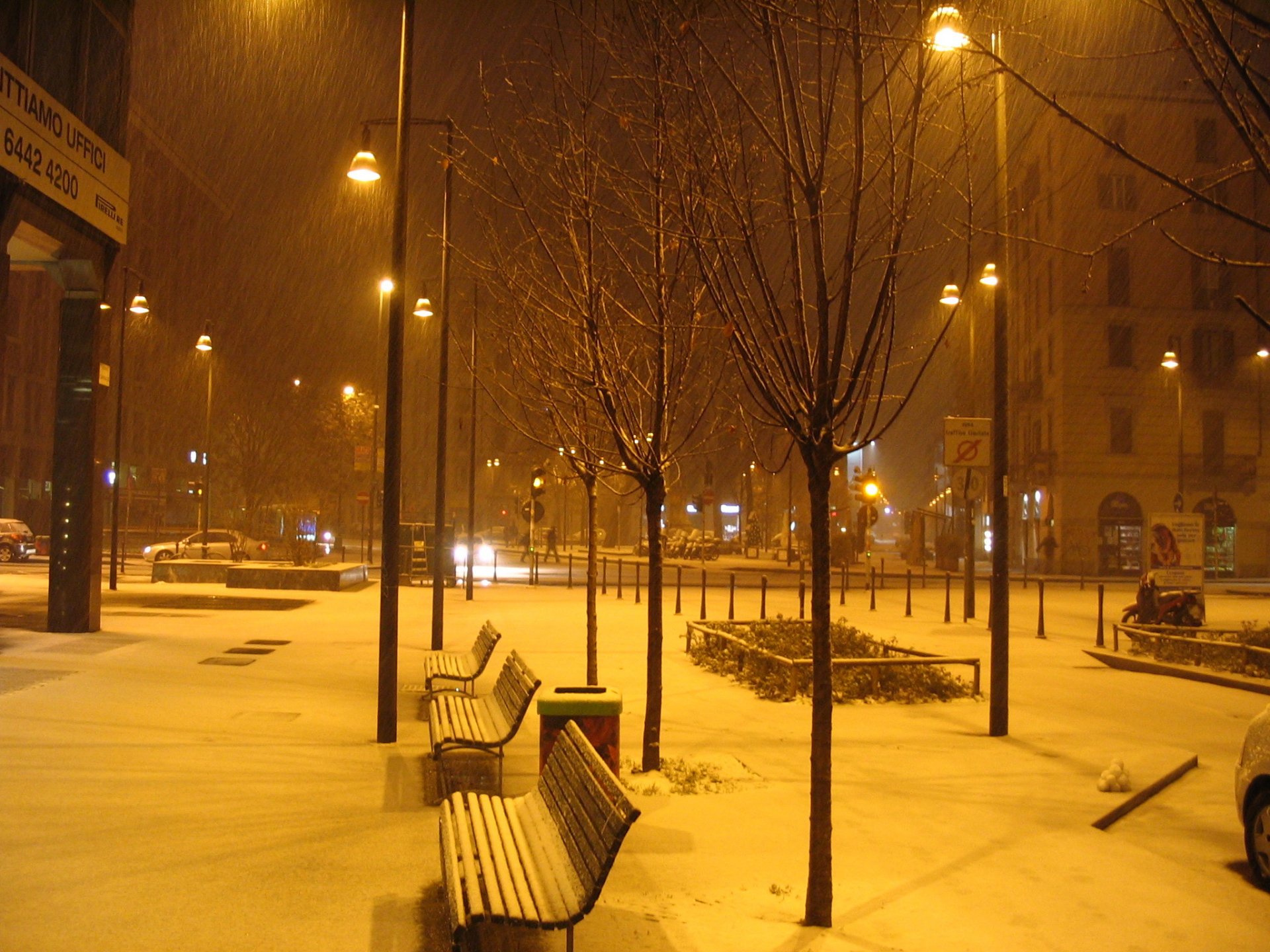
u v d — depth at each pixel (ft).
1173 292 182.50
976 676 46.85
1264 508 187.52
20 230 50.21
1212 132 172.76
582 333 31.42
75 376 56.85
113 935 17.25
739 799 27.71
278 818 24.35
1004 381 38.29
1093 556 182.80
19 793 25.48
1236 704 47.52
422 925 18.11
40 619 62.44
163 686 41.39
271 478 187.11
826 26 17.79
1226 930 19.83
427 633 65.41
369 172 50.78
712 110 21.50
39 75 49.88
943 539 177.17
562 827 17.88
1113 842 25.04
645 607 88.74
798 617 79.97
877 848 24.11
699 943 17.95
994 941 18.78
